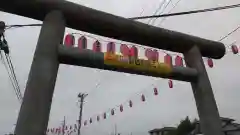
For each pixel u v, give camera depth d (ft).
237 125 89.66
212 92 18.51
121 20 17.69
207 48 20.77
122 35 18.06
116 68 16.53
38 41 14.64
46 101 12.87
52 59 14.14
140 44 19.27
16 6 15.08
